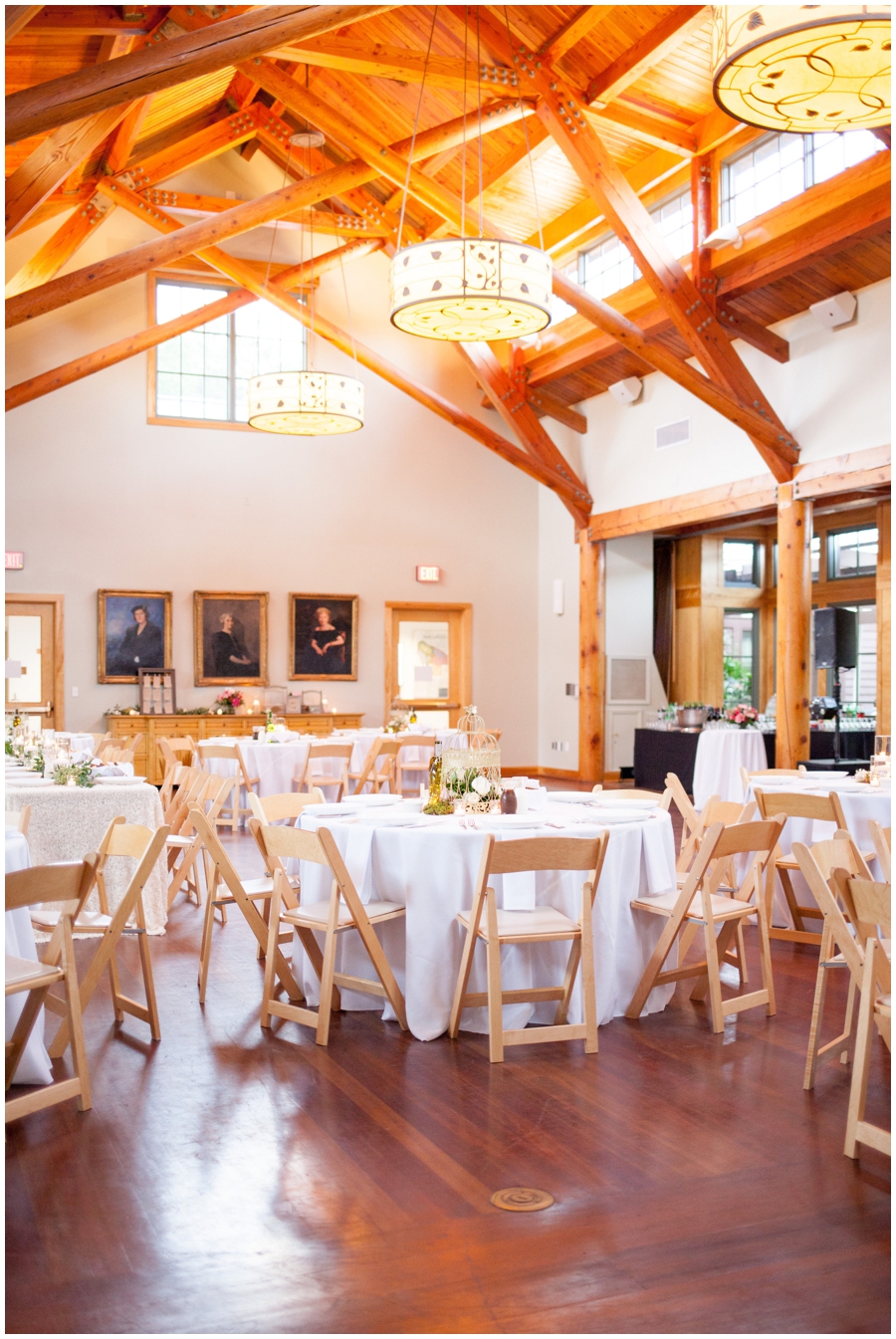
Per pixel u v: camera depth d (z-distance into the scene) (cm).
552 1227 266
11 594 1227
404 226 1195
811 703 1327
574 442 1379
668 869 465
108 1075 374
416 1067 381
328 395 877
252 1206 277
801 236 883
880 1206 277
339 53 748
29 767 716
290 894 445
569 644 1419
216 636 1309
